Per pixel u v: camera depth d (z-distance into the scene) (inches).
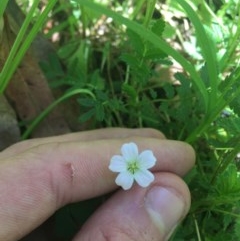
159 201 3.1
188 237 3.7
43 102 4.4
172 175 3.2
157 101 4.5
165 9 4.7
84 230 3.1
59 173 3.1
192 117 4.0
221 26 4.2
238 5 4.0
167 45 3.1
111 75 4.9
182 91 3.9
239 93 3.5
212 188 3.6
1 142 4.1
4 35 4.1
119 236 3.0
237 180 3.3
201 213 3.8
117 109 4.1
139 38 3.6
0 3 3.2
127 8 4.9
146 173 3.0
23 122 4.4
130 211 3.1
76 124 4.5
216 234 3.6
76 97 4.6
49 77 4.5
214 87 3.4
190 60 4.8
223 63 4.0
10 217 2.9
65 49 4.9
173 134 4.3
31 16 3.2
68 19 4.9
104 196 3.7
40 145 3.2
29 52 4.4
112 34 5.0
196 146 4.1
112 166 3.0
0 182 2.9
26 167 3.0
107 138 3.6
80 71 4.4
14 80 4.3
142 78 3.8
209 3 4.4
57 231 3.7
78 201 3.5
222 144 3.6
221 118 3.5
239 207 3.4
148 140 3.4
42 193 3.0
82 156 3.2
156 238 3.0
